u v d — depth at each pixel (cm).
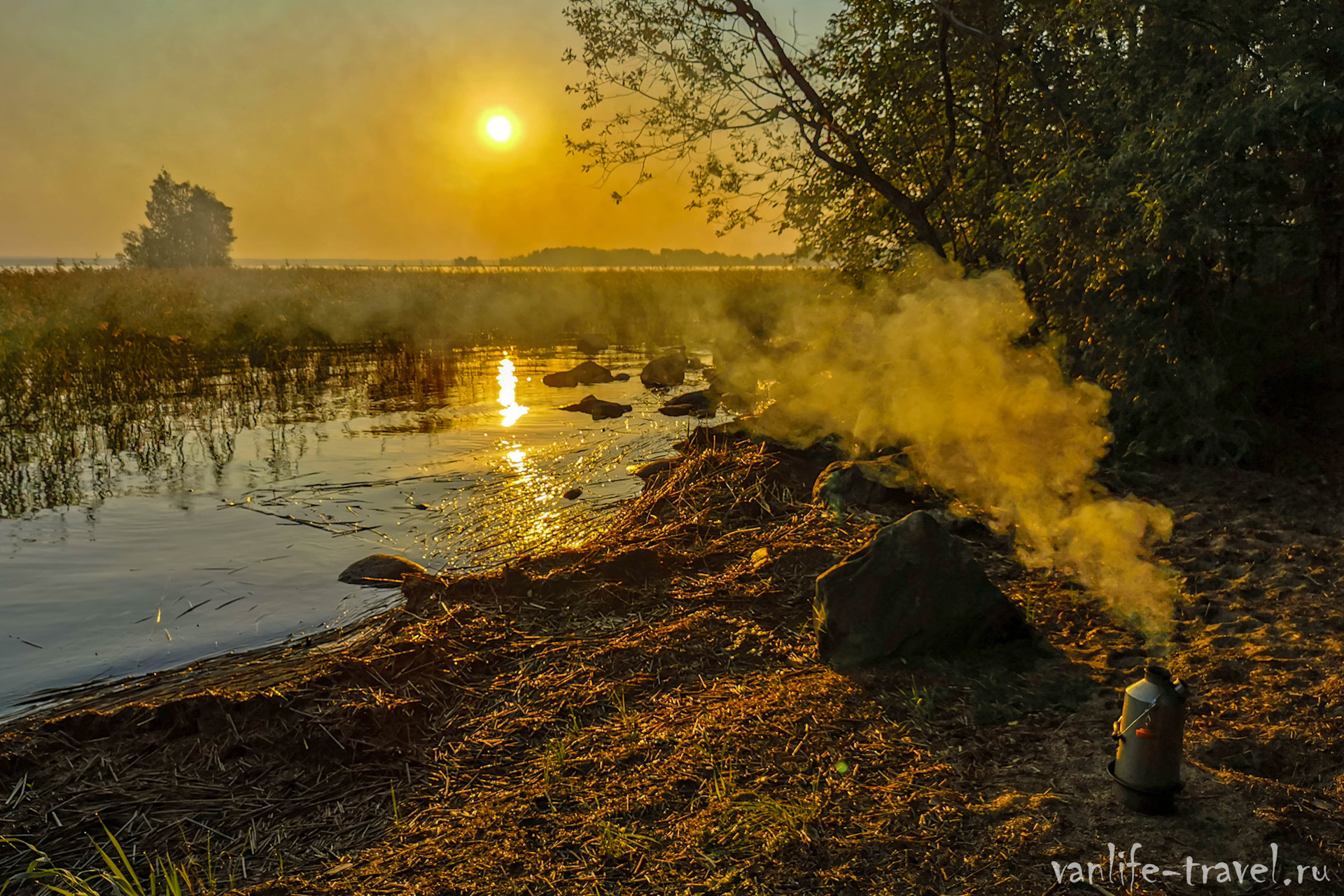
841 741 382
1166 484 783
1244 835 306
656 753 379
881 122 1155
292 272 3194
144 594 597
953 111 1123
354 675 456
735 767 362
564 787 357
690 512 732
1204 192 733
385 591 606
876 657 457
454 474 929
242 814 350
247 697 422
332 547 696
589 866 305
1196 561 605
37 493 841
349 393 1453
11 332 1573
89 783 370
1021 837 308
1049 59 965
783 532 673
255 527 745
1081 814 322
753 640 498
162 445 1046
